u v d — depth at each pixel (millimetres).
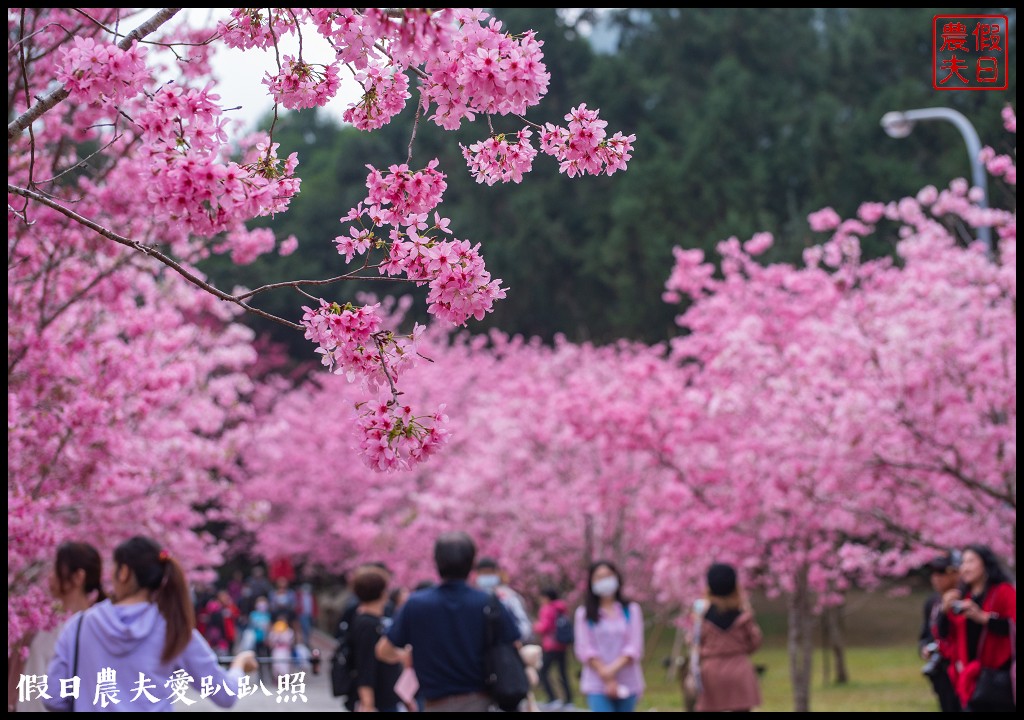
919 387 13031
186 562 15445
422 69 3666
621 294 36031
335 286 39094
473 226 39719
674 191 36406
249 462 34812
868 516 14727
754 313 17375
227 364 16984
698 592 20094
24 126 3408
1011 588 7965
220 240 10172
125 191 8281
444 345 33812
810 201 34812
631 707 9586
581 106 3736
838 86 39781
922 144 34938
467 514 24672
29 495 7844
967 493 13906
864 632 31531
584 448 22438
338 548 35531
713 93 39031
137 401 10414
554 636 16578
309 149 51625
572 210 40219
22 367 8422
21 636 6883
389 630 6645
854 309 15086
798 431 14516
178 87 3254
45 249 8164
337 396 35656
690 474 16734
